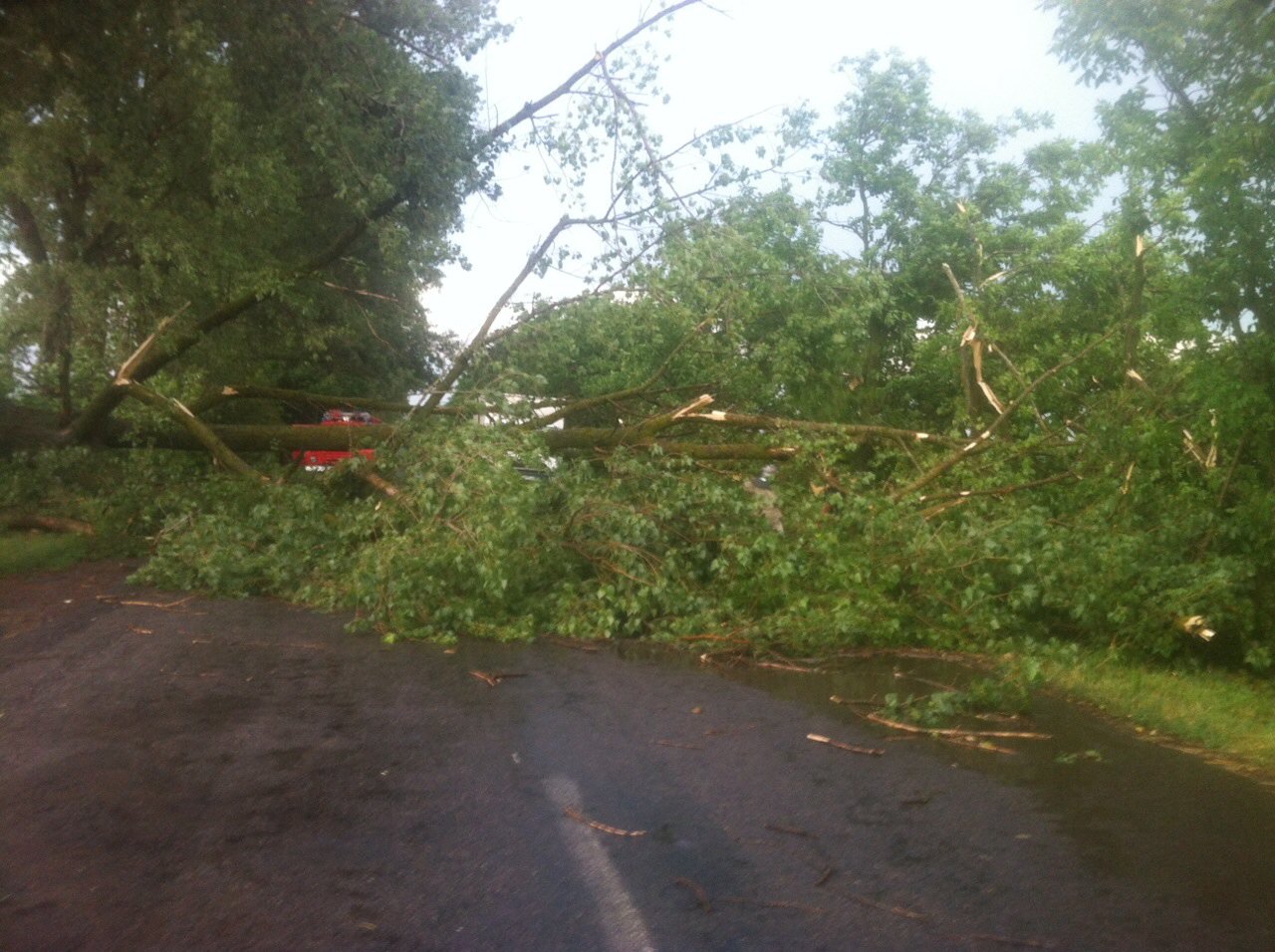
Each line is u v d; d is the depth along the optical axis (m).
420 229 15.04
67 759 5.25
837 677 7.96
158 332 14.46
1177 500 9.65
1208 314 8.51
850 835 4.61
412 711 6.45
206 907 3.69
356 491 13.65
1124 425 10.42
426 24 14.57
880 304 14.88
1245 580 8.79
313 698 6.67
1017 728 6.63
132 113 14.58
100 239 16.94
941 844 4.54
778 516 10.52
